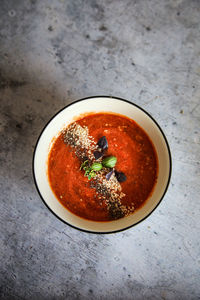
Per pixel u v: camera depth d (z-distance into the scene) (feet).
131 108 1.25
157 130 1.23
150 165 1.28
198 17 1.40
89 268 1.42
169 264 1.40
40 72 1.42
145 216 1.21
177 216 1.39
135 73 1.41
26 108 1.42
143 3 1.41
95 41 1.42
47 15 1.42
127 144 1.29
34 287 1.43
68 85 1.42
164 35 1.40
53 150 1.31
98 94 1.41
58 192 1.29
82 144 1.30
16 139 1.42
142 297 1.41
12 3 1.43
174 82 1.40
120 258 1.41
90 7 1.42
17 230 1.43
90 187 1.28
